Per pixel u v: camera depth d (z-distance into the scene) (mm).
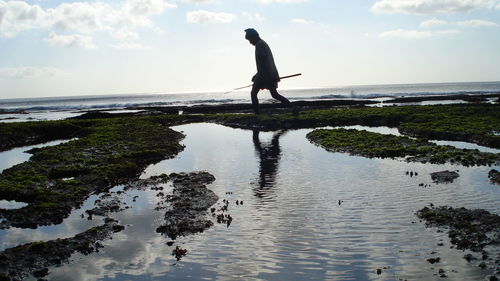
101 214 12344
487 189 13578
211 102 89875
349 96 97750
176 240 10305
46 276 8625
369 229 10539
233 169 18078
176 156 21953
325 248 9562
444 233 10062
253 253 9453
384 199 12938
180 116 43844
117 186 15766
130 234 10742
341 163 18609
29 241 10375
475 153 18703
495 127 26156
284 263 8938
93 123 38469
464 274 8094
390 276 8195
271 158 20406
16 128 32906
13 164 21375
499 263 8359
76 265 9078
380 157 19609
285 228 10828
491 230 9852
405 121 34219
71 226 11414
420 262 8695
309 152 21766
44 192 14000
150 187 15234
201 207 12586
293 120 36000
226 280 8336
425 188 14000
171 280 8391
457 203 12250
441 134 25438
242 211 12234
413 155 19562
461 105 44344
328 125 34750
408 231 10297
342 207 12328
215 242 10109
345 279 8172
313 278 8273
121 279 8469
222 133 31922
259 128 34812
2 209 12461
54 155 21047
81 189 14570
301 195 13719
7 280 8352
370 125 33938
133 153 21094
